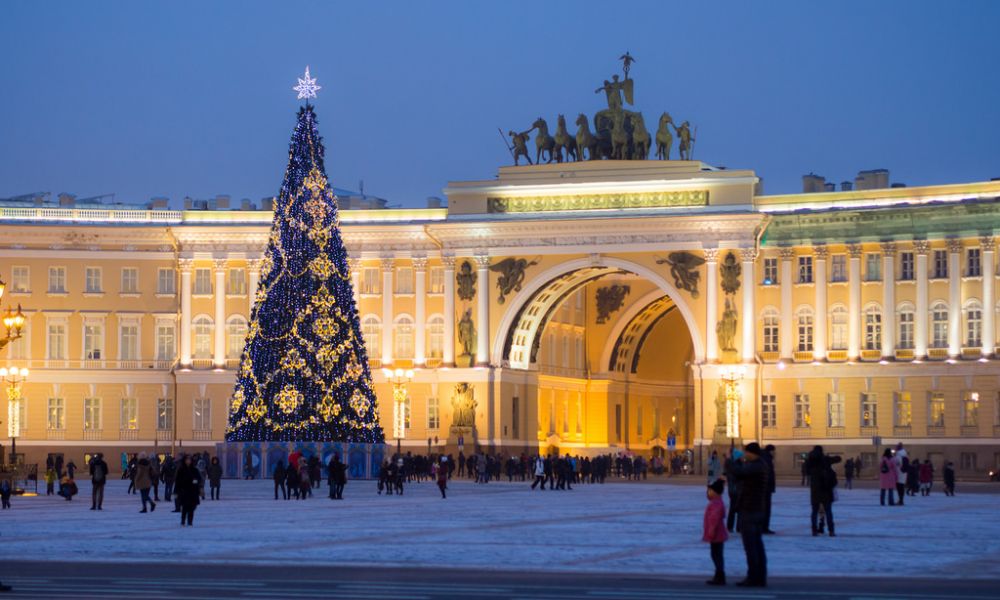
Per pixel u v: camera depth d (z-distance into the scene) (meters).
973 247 109.25
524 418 121.06
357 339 98.44
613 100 118.31
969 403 108.75
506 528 51.28
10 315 64.81
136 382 120.38
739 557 40.22
